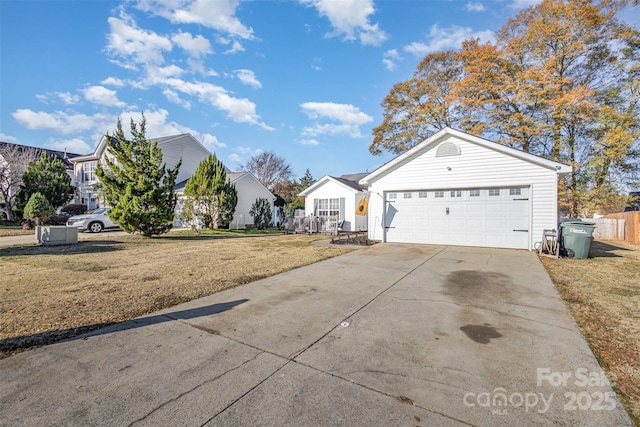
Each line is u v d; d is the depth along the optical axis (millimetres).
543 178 9531
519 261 7754
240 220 21469
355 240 12445
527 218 9766
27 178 19078
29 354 2871
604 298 4688
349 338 3236
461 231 10758
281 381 2428
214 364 2691
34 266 7102
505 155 10031
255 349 2982
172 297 4664
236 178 21750
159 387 2342
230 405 2125
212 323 3650
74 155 31312
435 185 11109
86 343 3107
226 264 7359
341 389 2318
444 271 6570
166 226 13656
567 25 17141
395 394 2256
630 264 7555
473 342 3141
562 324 3637
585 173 18016
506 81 18859
